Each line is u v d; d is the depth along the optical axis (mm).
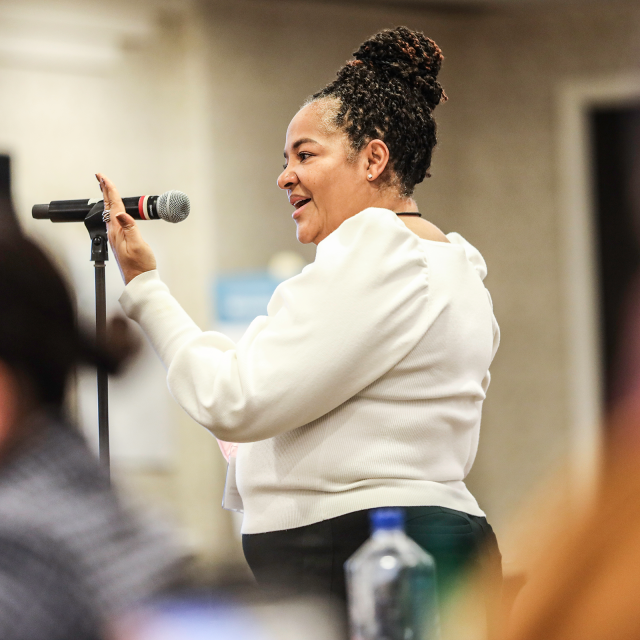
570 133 16359
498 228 16625
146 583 2381
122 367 2635
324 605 4008
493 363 16516
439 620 3789
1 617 2217
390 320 4098
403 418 4207
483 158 16625
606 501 1332
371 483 4160
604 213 16344
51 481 2445
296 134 4660
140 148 14672
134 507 2555
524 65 16516
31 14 13992
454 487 4418
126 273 4555
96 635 2273
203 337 4363
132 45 14648
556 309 16406
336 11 15648
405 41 4637
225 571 3543
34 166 14242
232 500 4879
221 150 14828
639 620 1289
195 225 14617
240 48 15008
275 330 4156
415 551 3639
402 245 4227
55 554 2303
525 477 16312
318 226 4641
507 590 3678
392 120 4539
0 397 2494
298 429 4266
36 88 14250
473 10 16484
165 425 14117
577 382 16250
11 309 2471
